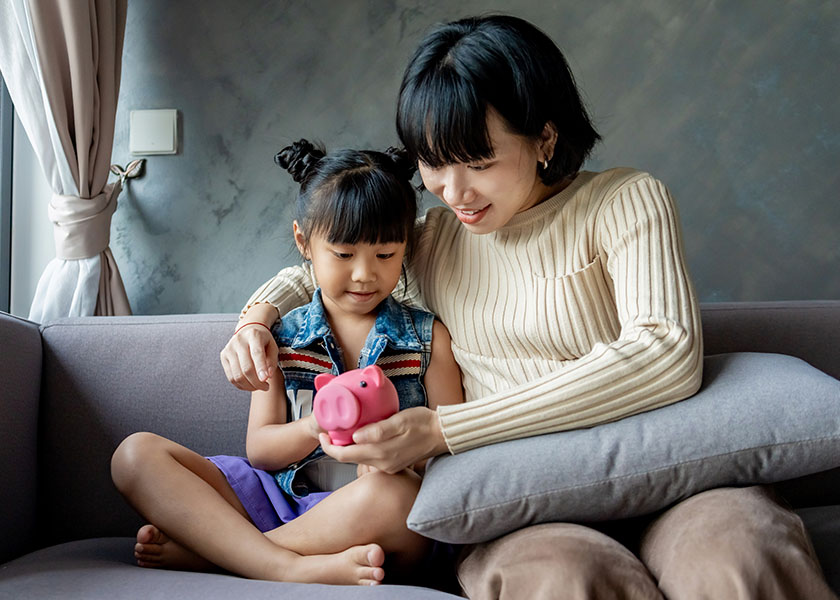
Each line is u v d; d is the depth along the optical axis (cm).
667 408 90
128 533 133
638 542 89
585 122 108
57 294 165
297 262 184
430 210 130
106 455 135
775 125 179
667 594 76
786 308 141
